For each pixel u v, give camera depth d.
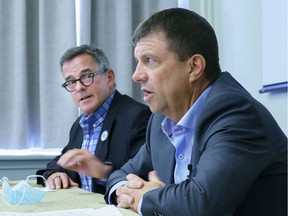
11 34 3.17
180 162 1.42
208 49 1.33
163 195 1.13
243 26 3.06
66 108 3.21
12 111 3.16
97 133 2.44
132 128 2.23
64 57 2.56
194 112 1.34
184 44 1.29
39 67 3.24
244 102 1.21
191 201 1.07
